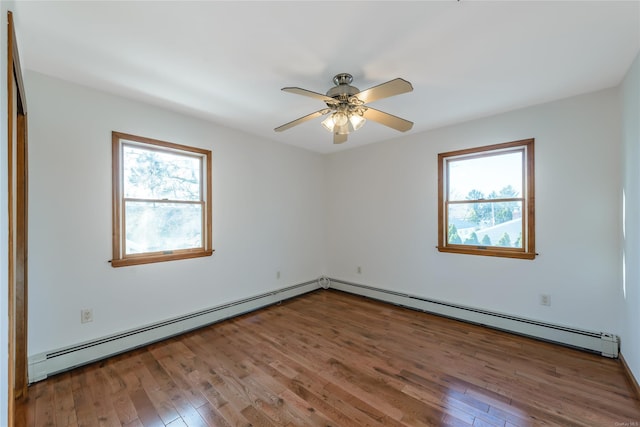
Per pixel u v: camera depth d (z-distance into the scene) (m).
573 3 1.46
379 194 4.19
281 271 4.18
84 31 1.67
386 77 2.23
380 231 4.18
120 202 2.62
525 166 2.94
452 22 1.60
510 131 2.99
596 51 1.90
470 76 2.24
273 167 4.07
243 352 2.60
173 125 2.96
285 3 1.45
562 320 2.72
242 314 3.58
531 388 2.04
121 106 2.60
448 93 2.55
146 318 2.77
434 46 1.83
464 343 2.77
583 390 2.01
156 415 1.79
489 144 3.13
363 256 4.39
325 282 4.85
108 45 1.82
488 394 1.98
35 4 1.43
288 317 3.50
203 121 3.22
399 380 2.15
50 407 1.86
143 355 2.54
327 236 4.90
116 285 2.58
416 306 3.73
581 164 2.62
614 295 2.48
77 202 2.36
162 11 1.50
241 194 3.64
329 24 1.62
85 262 2.40
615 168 2.46
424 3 1.46
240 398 1.95
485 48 1.86
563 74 2.22
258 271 3.85
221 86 2.39
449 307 3.43
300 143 4.24
